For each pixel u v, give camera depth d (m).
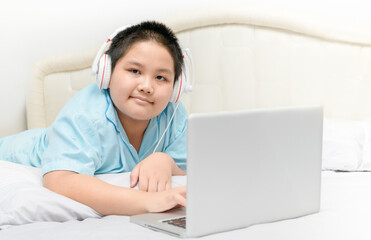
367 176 1.33
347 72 1.77
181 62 1.30
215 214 0.85
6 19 2.03
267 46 1.84
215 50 1.90
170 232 0.87
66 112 1.27
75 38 2.04
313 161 0.98
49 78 2.07
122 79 1.23
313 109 0.97
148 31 1.26
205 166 0.83
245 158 0.88
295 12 1.80
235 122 0.86
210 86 1.92
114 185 1.10
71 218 1.02
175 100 1.32
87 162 1.20
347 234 0.87
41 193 1.04
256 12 1.82
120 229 0.91
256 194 0.90
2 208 1.02
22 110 2.11
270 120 0.90
